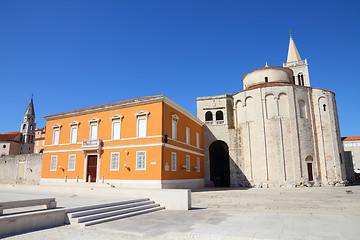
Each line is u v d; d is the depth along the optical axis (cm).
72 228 1062
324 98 3791
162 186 2489
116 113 2928
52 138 3400
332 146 3622
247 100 3912
